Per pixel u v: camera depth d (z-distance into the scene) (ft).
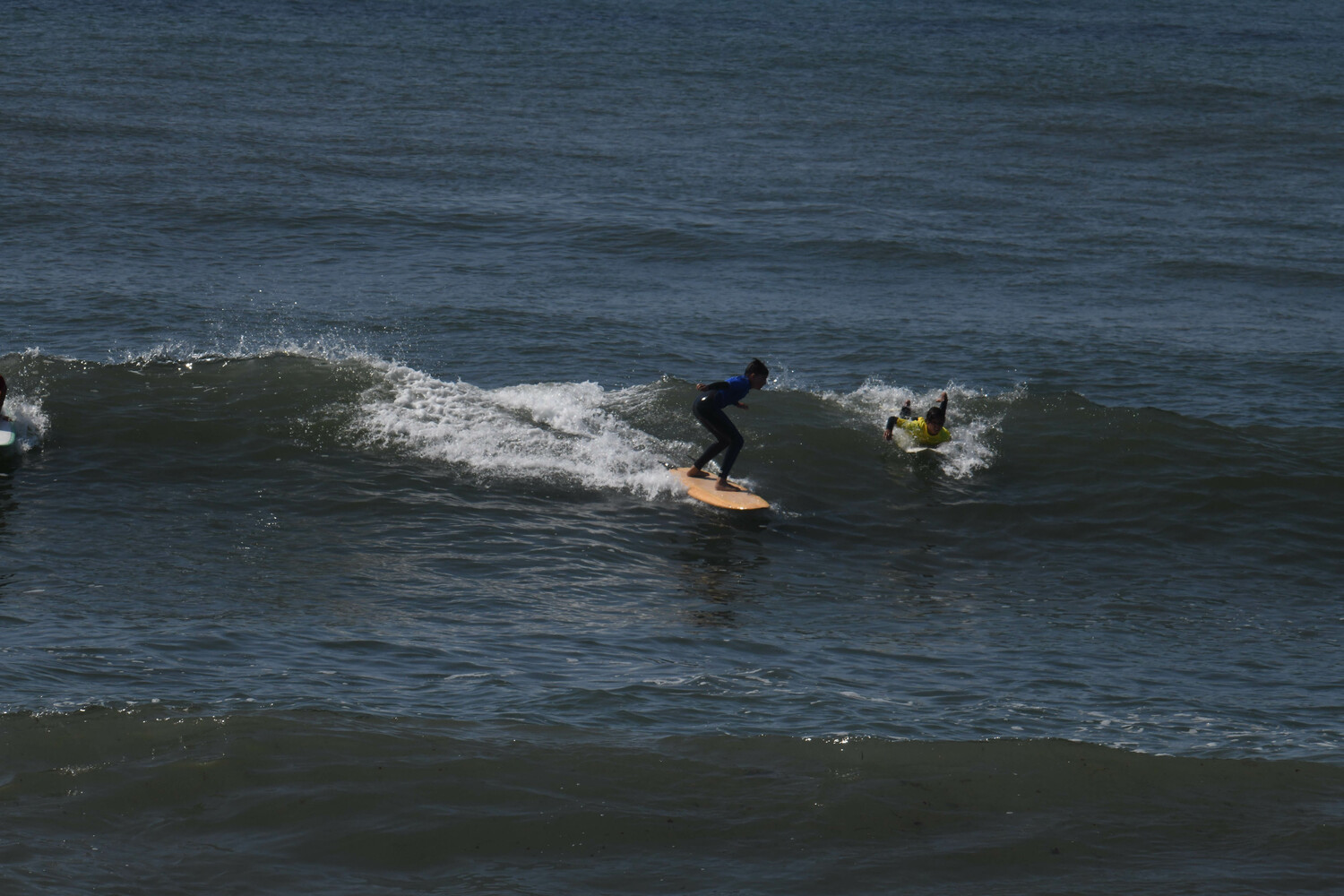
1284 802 107.76
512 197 488.85
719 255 421.59
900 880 93.40
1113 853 98.27
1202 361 322.55
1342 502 204.85
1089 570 180.34
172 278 357.61
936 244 448.24
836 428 225.76
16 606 142.10
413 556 169.89
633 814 101.24
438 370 289.33
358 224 434.71
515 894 89.30
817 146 633.20
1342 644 155.02
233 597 150.61
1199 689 138.10
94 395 217.97
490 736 113.80
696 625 152.56
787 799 104.83
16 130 542.16
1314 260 453.99
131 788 100.99
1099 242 467.93
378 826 97.55
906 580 174.29
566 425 222.48
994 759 113.19
